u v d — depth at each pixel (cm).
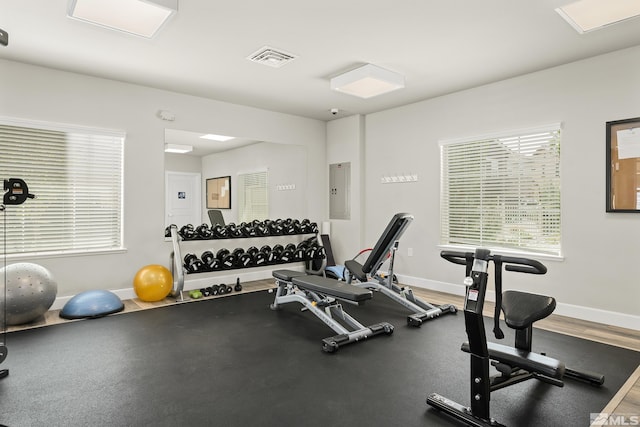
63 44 308
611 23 257
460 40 298
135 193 413
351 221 548
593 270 331
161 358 255
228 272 491
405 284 486
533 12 254
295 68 360
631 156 308
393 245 365
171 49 317
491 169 404
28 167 359
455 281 436
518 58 333
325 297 332
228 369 238
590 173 332
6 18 265
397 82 367
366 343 283
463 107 425
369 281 389
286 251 494
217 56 332
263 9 252
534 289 367
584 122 335
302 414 186
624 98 312
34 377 226
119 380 222
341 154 562
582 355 259
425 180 465
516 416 185
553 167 357
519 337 210
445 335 301
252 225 496
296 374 230
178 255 416
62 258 372
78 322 331
